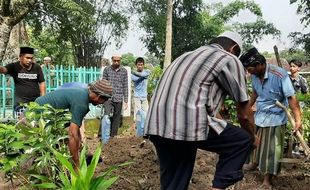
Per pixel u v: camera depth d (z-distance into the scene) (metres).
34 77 7.30
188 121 3.47
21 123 4.47
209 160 6.36
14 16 11.56
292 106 5.44
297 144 6.95
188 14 29.94
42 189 3.88
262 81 5.57
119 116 9.49
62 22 19.38
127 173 5.89
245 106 3.63
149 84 12.33
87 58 25.09
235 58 3.63
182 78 3.57
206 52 3.68
